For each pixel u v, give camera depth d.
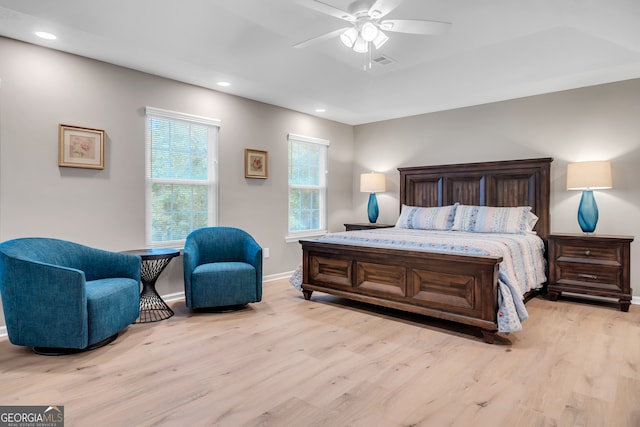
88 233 3.23
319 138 5.49
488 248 2.91
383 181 5.50
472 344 2.63
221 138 4.23
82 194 3.19
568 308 3.56
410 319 3.20
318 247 3.70
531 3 2.59
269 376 2.14
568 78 3.79
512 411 1.78
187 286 3.26
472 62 3.72
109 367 2.26
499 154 4.63
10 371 2.20
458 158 4.98
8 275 2.37
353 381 2.09
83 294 2.38
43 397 1.91
